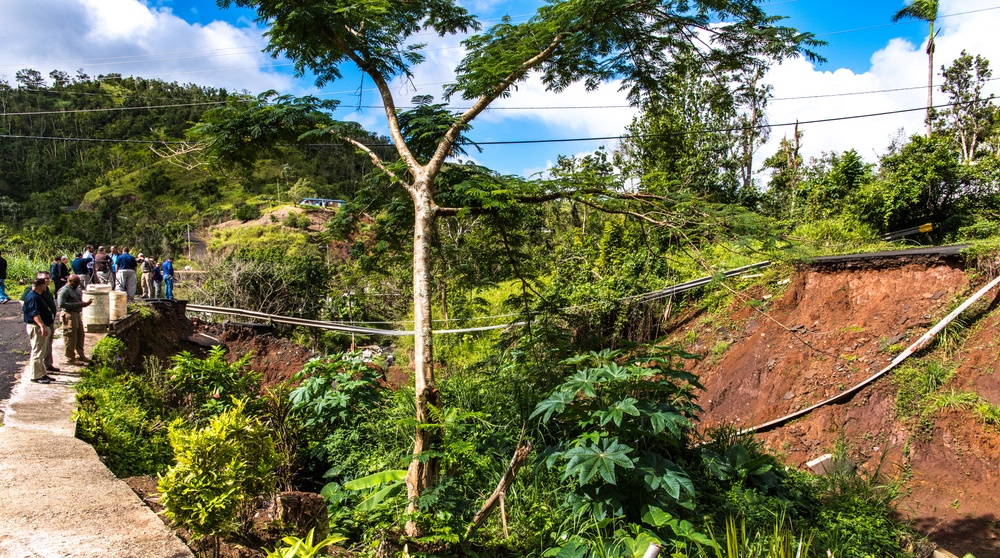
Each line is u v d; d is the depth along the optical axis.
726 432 7.84
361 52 7.34
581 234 17.88
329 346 18.75
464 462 6.00
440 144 6.89
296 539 3.13
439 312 18.20
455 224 11.33
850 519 5.98
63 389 7.46
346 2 6.58
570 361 5.88
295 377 7.53
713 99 7.91
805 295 13.47
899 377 9.88
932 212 15.52
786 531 4.60
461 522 4.85
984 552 6.80
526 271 8.90
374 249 8.52
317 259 21.77
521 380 7.90
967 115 30.00
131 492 4.43
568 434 6.42
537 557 4.93
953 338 9.80
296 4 6.55
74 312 8.80
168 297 18.47
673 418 4.89
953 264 10.88
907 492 8.09
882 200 15.79
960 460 8.33
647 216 7.07
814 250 6.49
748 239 6.14
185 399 8.70
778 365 12.39
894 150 21.31
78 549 3.39
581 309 13.26
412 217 7.99
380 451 7.01
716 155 20.50
